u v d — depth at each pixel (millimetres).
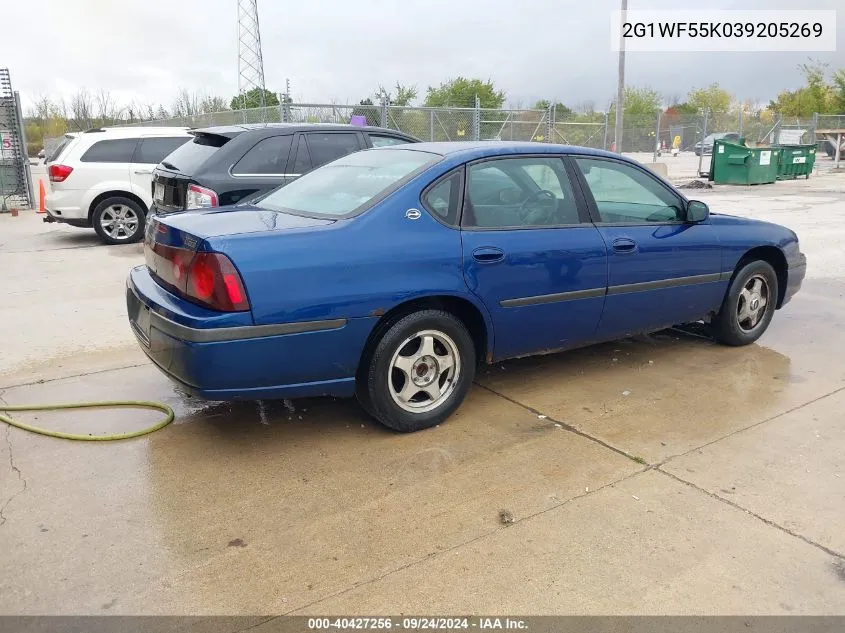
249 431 4047
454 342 4023
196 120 22062
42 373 4969
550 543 2979
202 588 2684
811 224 13031
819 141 34906
